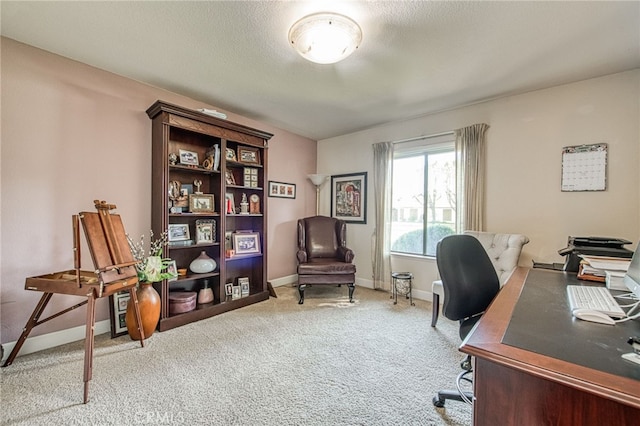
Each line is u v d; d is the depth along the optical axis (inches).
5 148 78.5
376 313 116.6
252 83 105.0
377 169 153.0
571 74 95.4
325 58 76.4
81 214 70.3
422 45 80.0
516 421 27.2
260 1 63.5
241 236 134.3
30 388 64.8
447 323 106.6
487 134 119.0
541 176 106.7
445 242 61.4
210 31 74.5
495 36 75.4
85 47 82.7
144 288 91.7
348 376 71.7
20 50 80.3
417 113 135.3
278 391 65.5
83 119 92.0
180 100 116.3
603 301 45.3
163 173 101.5
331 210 178.5
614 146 93.7
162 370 73.2
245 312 117.3
